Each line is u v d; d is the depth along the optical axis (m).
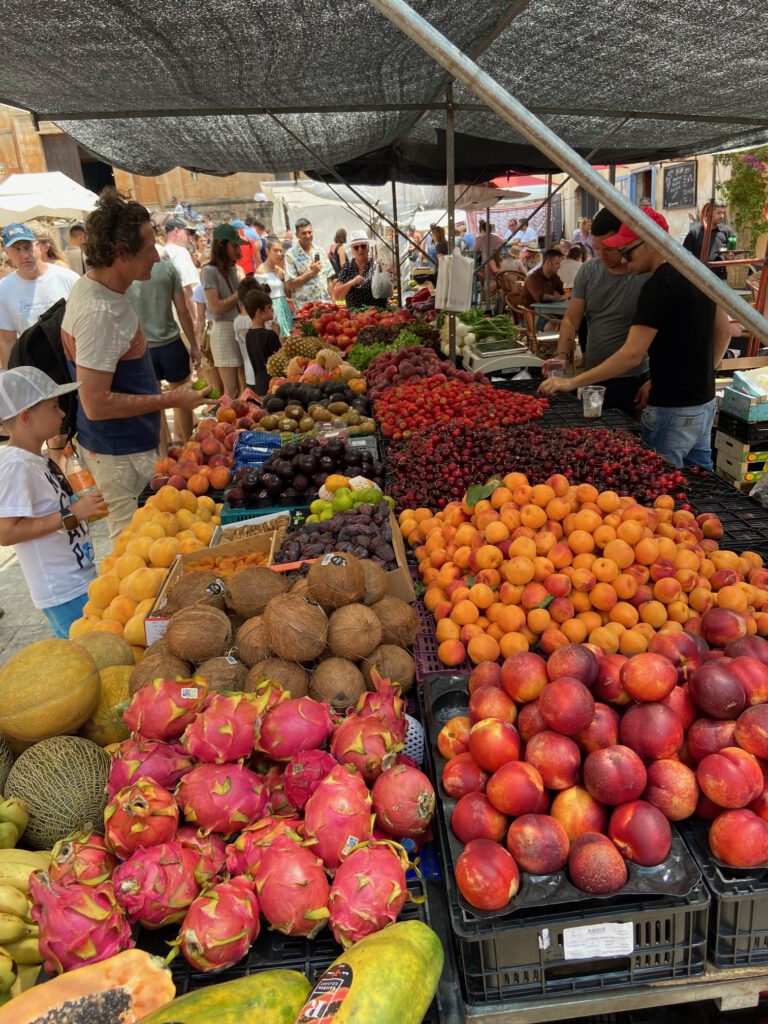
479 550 2.52
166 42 3.85
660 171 16.05
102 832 1.80
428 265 16.69
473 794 1.61
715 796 1.49
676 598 2.31
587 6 3.63
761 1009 1.87
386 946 1.26
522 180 18.70
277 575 2.34
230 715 1.58
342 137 7.47
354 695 1.94
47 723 1.92
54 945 1.29
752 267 10.27
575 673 1.69
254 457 4.41
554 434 3.90
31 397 3.05
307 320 9.62
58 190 10.55
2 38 3.57
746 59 4.41
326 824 1.45
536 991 1.45
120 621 2.68
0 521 3.14
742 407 5.27
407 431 4.77
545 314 9.11
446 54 1.46
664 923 1.45
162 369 7.21
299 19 3.69
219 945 1.28
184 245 10.16
